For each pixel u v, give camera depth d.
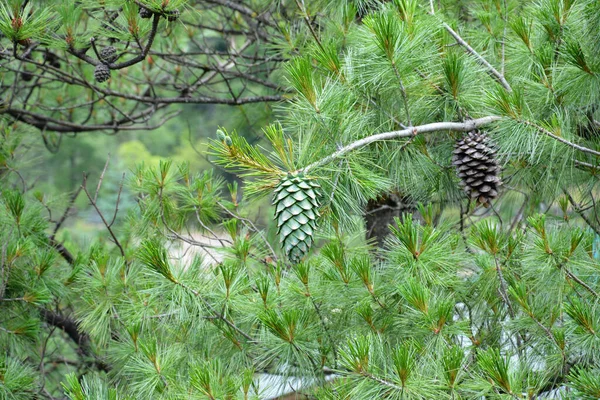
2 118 5.35
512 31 4.80
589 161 4.65
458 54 4.72
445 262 4.50
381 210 5.19
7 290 4.97
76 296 5.16
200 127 18.45
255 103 6.32
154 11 4.65
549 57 4.56
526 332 4.59
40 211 5.14
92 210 16.30
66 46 4.76
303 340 4.57
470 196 4.49
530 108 4.58
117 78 6.66
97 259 4.88
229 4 6.06
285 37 5.16
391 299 4.57
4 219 5.01
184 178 5.02
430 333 4.45
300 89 4.41
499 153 4.54
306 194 4.32
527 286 4.55
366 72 4.51
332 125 4.43
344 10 4.96
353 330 4.59
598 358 4.43
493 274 4.54
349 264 4.57
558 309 4.46
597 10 4.50
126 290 4.88
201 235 5.04
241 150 4.33
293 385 4.70
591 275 4.49
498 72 4.71
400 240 4.50
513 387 4.32
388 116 4.57
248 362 4.70
